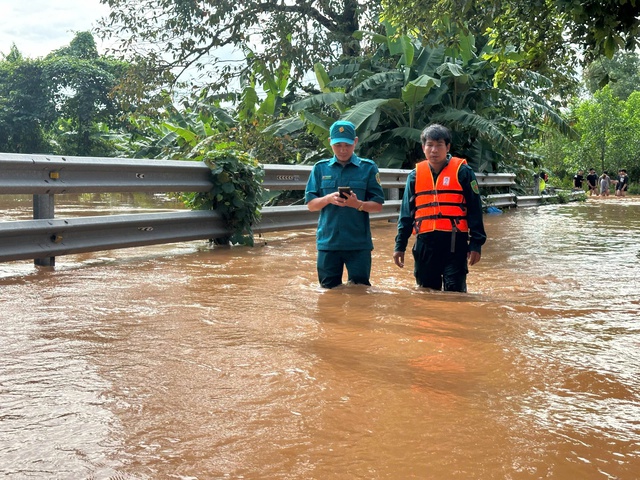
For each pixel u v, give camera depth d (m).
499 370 3.14
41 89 55.88
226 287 5.46
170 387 2.87
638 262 7.29
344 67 20.84
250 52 24.19
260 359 3.29
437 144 5.37
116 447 2.27
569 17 8.77
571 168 53.62
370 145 20.03
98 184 7.03
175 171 8.01
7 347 3.50
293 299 4.92
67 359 3.28
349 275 5.62
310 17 25.81
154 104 25.53
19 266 6.58
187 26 25.58
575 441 2.35
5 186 5.97
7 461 2.16
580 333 3.89
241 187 8.66
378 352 3.43
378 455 2.22
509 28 9.91
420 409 2.63
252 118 21.67
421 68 18.34
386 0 10.57
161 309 4.51
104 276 5.99
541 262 7.31
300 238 9.88
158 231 7.73
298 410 2.61
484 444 2.31
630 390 2.89
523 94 19.09
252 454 2.22
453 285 5.41
